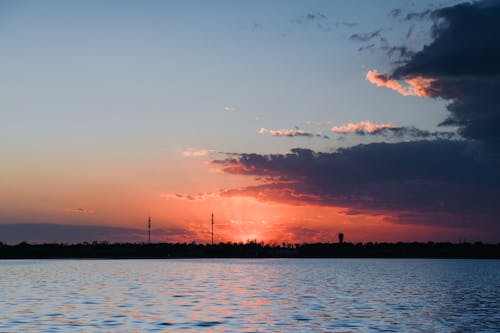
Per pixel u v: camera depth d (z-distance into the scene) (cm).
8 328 4275
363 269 17475
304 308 5731
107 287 8444
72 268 16300
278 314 5219
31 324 4472
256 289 8275
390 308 5841
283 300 6581
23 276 11588
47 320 4700
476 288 9056
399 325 4594
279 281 10381
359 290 8306
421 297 7219
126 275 12225
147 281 10044
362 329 4353
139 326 4403
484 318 5103
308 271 15300
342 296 7206
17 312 5244
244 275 12656
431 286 9469
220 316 5050
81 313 5175
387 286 9281
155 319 4809
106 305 5875
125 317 4912
